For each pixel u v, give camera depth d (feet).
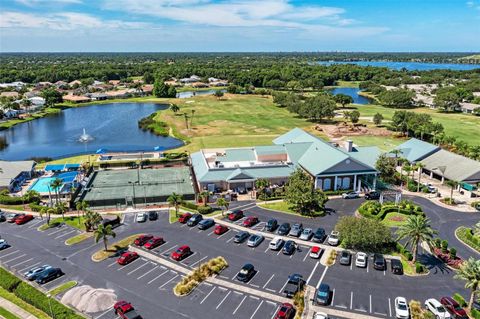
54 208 278.46
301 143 370.53
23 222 264.72
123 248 227.61
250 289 186.70
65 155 456.86
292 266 208.23
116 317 165.68
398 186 340.39
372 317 167.22
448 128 583.17
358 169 320.09
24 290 176.24
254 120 652.89
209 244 232.73
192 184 334.44
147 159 415.23
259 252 223.30
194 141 510.17
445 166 350.84
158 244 230.27
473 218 274.98
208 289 186.80
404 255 219.61
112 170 375.04
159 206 295.07
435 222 268.00
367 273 202.18
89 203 291.99
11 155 479.00
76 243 234.17
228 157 355.15
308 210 281.33
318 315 162.20
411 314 169.27
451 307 170.30
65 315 158.40
